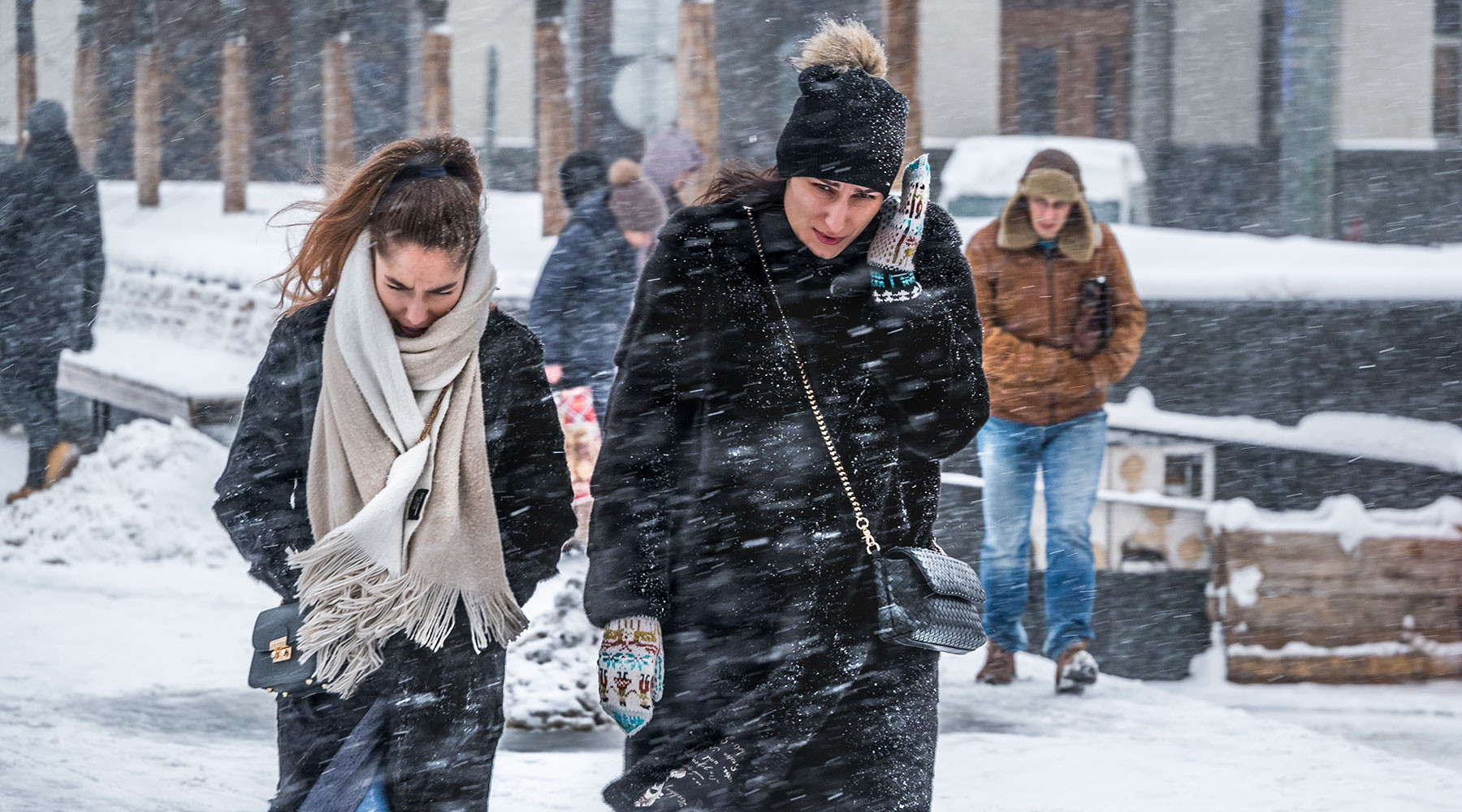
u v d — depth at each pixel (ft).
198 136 124.98
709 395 19.71
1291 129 106.42
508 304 58.95
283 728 19.63
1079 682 39.83
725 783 19.26
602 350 51.01
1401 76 119.85
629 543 19.61
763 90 107.96
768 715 19.33
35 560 52.39
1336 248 60.44
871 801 19.61
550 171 80.89
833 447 19.53
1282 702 45.44
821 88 19.07
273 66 120.47
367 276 18.79
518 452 19.70
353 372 18.71
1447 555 46.85
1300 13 106.73
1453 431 50.83
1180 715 37.96
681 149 60.59
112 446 56.95
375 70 120.98
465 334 18.97
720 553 19.67
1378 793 31.37
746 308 19.61
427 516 18.78
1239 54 126.41
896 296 19.70
